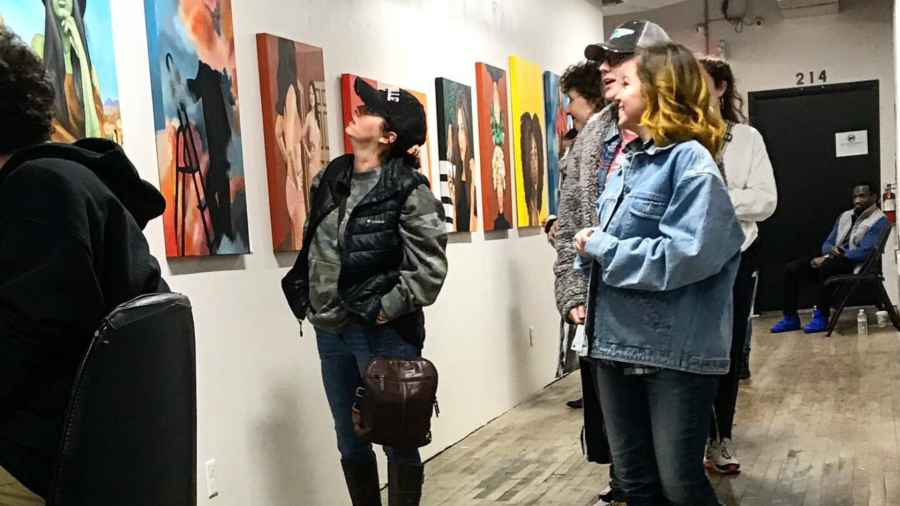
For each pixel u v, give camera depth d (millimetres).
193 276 2525
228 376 2648
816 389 4918
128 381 1054
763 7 8500
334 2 3330
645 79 1829
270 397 2846
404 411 2402
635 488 1945
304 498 2990
